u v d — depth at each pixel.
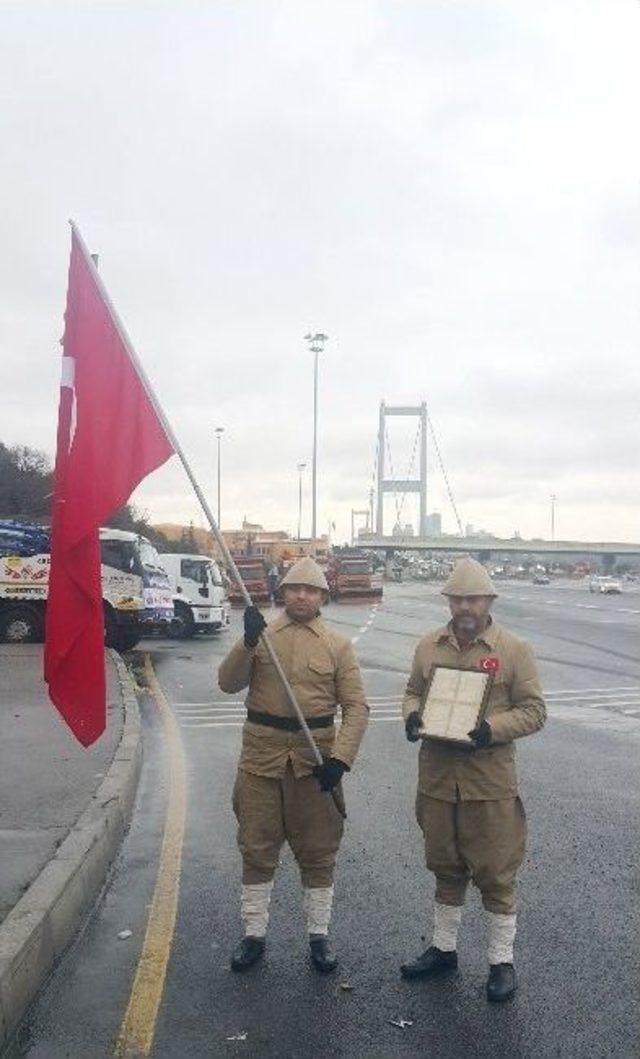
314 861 4.76
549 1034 4.07
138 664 19.02
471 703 4.45
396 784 8.62
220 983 4.54
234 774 9.16
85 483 4.80
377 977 4.61
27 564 20.58
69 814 6.57
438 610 41.00
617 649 23.33
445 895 4.66
